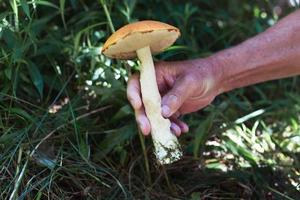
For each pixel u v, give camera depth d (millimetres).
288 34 1151
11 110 1163
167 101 1019
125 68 1270
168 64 1079
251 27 1663
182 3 1696
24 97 1261
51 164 1117
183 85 1039
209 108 1326
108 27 1322
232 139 1271
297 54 1150
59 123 1184
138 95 1019
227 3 1847
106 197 1121
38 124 1165
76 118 1212
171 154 1024
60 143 1180
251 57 1140
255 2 1803
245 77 1158
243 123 1385
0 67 1205
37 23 1276
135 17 1486
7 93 1219
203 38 1625
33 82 1203
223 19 1710
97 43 1346
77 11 1447
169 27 969
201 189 1201
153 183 1172
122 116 1211
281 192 1221
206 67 1091
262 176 1241
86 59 1328
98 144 1225
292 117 1483
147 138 1227
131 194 1115
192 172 1231
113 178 1154
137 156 1216
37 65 1304
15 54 1153
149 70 1011
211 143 1286
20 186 1091
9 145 1131
